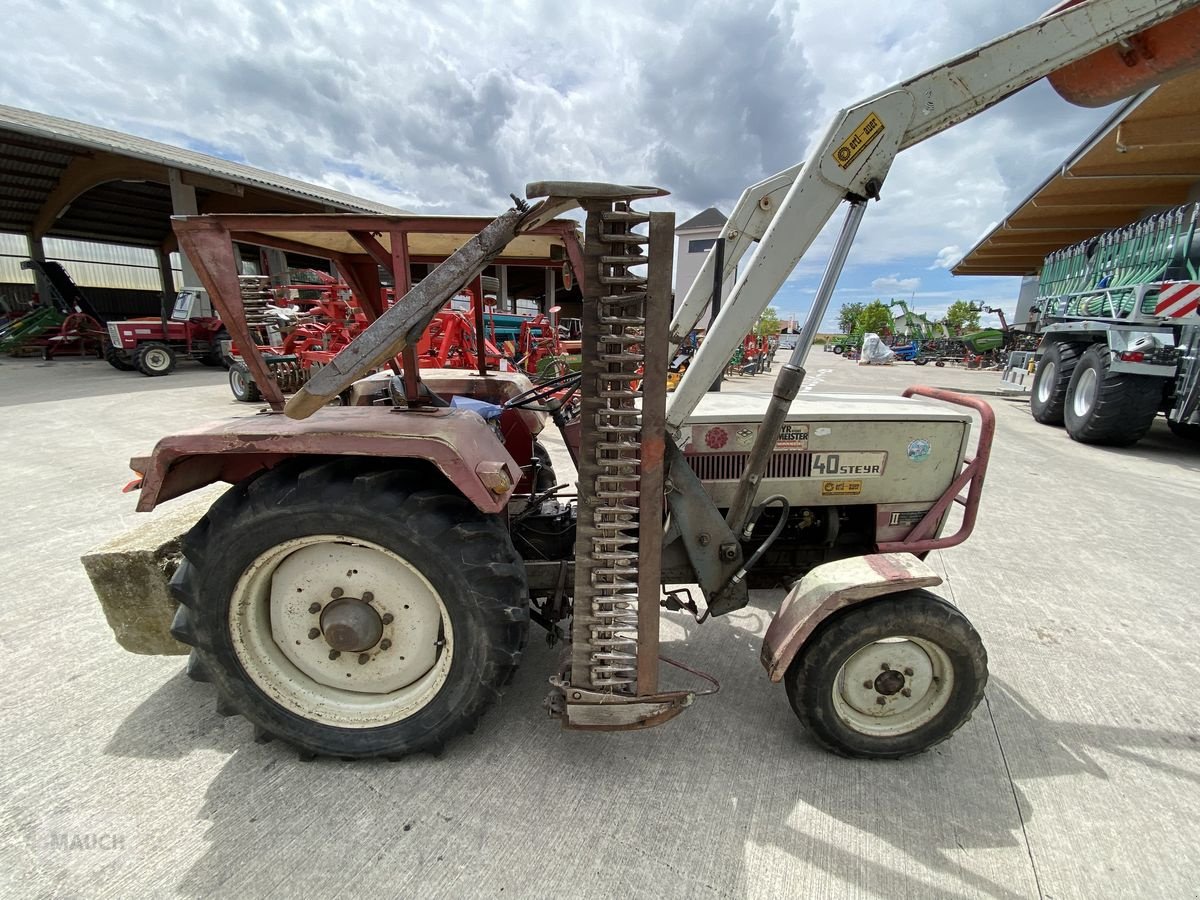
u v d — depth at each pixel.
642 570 1.56
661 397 1.43
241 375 7.95
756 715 2.00
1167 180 7.45
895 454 2.15
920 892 1.38
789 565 2.33
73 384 9.80
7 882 1.36
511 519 2.21
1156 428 7.40
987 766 1.78
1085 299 7.12
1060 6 1.47
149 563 1.90
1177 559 3.30
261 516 1.58
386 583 1.72
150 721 1.91
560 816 1.56
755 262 1.56
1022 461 5.50
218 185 13.54
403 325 1.37
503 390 3.00
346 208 16.41
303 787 1.65
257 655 1.74
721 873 1.41
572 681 1.65
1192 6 1.36
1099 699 2.10
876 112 1.45
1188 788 1.70
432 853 1.45
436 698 1.71
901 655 1.72
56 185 15.75
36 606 2.57
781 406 1.71
